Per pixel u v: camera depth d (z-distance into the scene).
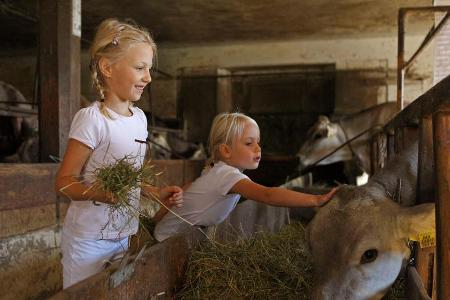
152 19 8.81
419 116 2.03
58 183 1.75
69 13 3.90
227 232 2.71
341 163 9.64
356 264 1.73
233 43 10.82
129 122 1.91
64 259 1.96
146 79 1.86
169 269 1.89
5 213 2.80
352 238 1.76
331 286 1.73
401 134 2.77
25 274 2.95
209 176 2.29
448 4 6.33
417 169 2.08
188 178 5.89
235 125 2.34
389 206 1.86
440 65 5.60
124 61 1.80
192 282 2.10
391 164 2.20
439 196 1.43
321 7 8.02
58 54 3.84
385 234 1.78
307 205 2.01
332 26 9.27
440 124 1.43
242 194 2.17
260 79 11.47
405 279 1.93
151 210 4.14
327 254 1.79
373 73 10.24
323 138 8.17
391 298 1.96
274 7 8.02
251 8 8.08
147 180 1.82
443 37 5.55
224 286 2.09
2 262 2.77
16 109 4.71
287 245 2.62
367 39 10.26
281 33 9.86
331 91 11.00
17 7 7.74
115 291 1.42
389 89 10.16
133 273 1.54
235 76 10.93
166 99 11.29
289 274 2.18
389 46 10.16
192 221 2.36
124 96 1.85
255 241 2.54
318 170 9.76
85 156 1.80
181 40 10.47
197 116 11.16
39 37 3.89
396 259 1.78
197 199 2.31
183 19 8.79
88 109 1.82
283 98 11.34
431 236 1.78
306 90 11.17
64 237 1.96
